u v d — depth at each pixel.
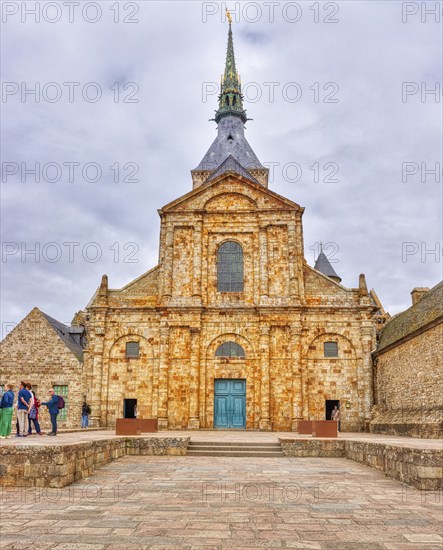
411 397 27.91
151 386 33.59
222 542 7.75
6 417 18.45
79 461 13.80
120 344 34.38
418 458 12.43
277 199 35.97
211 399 33.31
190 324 34.03
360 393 32.84
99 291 35.06
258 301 34.50
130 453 20.81
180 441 21.02
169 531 8.35
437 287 33.06
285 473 15.26
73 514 9.52
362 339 33.53
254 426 32.69
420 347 26.69
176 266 35.50
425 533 8.35
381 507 10.31
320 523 8.97
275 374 33.25
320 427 22.53
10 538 7.88
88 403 33.44
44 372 36.91
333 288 34.59
